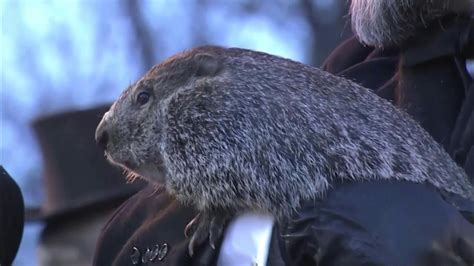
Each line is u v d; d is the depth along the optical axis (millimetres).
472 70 3971
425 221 3143
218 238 3371
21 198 3906
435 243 3113
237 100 3430
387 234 3113
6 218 3855
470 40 3814
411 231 3123
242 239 3334
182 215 3527
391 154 3359
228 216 3389
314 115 3379
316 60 9766
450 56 3811
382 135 3391
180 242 3479
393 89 3949
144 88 3623
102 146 3695
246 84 3455
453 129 3740
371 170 3311
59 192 4816
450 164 3490
